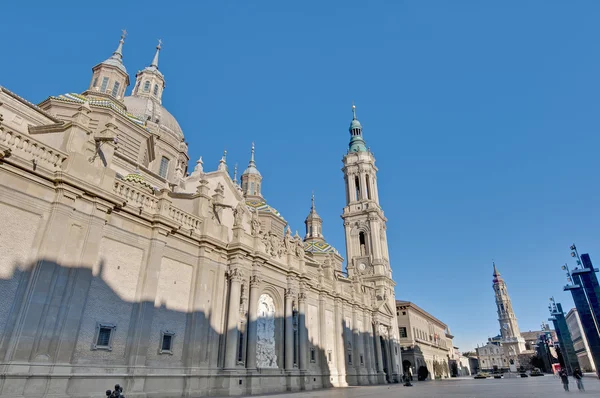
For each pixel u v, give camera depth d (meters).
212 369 25.20
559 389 30.73
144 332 21.34
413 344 83.88
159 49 55.69
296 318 36.75
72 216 18.89
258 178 62.53
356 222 76.62
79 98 33.31
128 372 20.14
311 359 38.94
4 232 16.45
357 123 90.31
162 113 47.12
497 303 186.88
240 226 30.73
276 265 34.28
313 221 73.88
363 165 81.94
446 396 24.50
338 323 45.25
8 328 15.81
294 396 24.86
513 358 166.50
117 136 32.56
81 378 17.83
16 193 17.11
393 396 25.08
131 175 27.89
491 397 22.80
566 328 60.12
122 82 40.03
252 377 28.09
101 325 19.47
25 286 16.66
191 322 24.81
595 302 35.81
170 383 22.25
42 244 17.44
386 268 73.69
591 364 96.81
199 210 27.97
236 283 28.30
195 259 26.56
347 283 53.34
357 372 47.28
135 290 21.84
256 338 30.53
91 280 19.38
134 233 22.48
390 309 66.44
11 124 23.73
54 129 20.88
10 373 15.12
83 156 19.95
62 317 17.52
